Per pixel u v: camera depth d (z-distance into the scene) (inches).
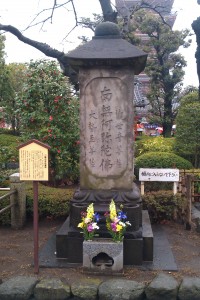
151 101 629.3
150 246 172.6
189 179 233.8
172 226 241.1
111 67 177.3
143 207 245.1
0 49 692.1
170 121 626.8
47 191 259.6
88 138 182.9
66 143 299.7
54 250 189.8
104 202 177.9
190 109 431.8
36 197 160.6
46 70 302.7
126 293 141.4
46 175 157.6
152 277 157.4
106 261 162.9
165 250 190.5
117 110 179.6
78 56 172.6
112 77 178.1
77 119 307.9
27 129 306.8
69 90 314.5
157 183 320.5
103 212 173.2
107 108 180.1
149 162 361.7
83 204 177.6
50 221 252.4
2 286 145.3
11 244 204.1
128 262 169.8
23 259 180.7
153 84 626.5
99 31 183.9
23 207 240.2
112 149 182.1
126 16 499.2
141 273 161.3
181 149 438.9
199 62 438.0
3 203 240.4
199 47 430.6
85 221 159.8
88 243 159.3
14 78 775.7
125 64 175.0
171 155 371.9
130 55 169.9
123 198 177.9
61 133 294.5
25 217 245.1
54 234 221.3
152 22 575.2
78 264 170.4
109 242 159.9
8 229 235.9
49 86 295.4
